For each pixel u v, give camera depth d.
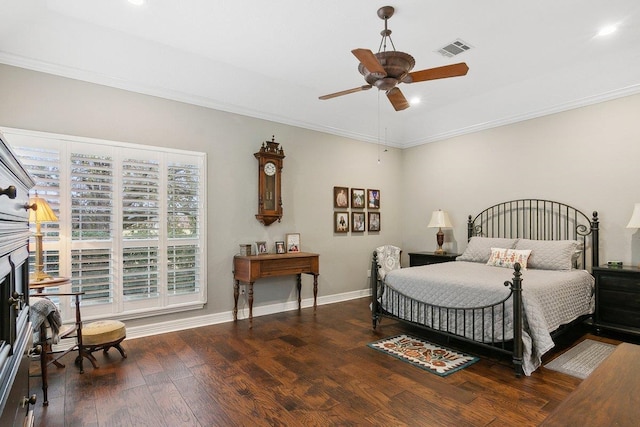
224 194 4.33
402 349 3.35
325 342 3.56
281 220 4.86
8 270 1.04
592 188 4.16
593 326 3.73
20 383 1.15
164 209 3.85
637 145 3.82
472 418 2.18
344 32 3.16
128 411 2.28
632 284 3.47
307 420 2.18
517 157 4.85
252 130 4.59
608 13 2.87
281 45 3.40
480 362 3.03
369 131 5.78
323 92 4.57
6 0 2.49
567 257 3.88
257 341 3.59
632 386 1.02
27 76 3.17
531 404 2.33
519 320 2.74
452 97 4.77
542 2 2.72
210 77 3.92
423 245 6.09
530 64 3.80
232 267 4.38
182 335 3.78
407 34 3.18
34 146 3.17
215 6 2.78
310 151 5.20
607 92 3.98
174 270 3.90
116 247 3.54
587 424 0.84
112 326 3.13
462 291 3.24
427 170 6.03
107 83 3.56
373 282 4.05
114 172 3.56
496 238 4.73
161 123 3.88
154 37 3.25
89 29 3.06
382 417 2.21
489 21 2.98
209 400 2.42
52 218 2.89
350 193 5.68
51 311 2.41
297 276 4.93
